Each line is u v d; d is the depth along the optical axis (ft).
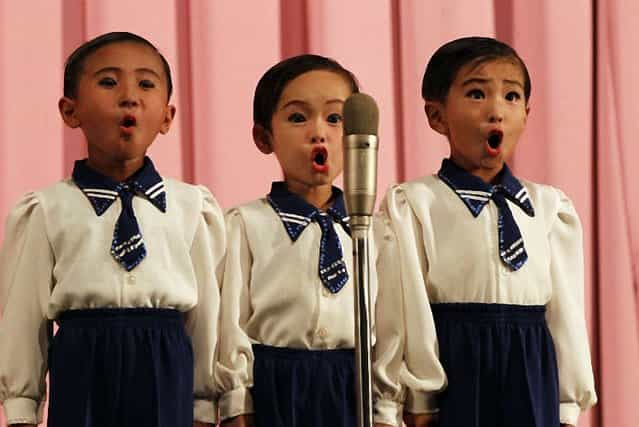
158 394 15.02
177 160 19.71
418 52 20.97
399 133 20.94
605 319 21.65
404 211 16.47
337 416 15.74
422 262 16.35
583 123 21.68
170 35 19.74
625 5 21.95
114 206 15.44
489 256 16.21
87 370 14.96
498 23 21.90
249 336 16.02
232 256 16.02
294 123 16.14
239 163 19.89
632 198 21.75
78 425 14.85
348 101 13.17
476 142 16.42
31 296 15.31
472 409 15.88
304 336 15.87
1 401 15.39
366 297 13.05
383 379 15.99
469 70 16.43
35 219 15.39
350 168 13.08
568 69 21.68
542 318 16.39
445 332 16.12
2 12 19.30
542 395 16.10
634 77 21.90
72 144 19.80
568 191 21.57
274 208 16.30
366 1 20.68
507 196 16.60
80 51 15.69
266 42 20.13
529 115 21.67
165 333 15.23
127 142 15.43
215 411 15.70
